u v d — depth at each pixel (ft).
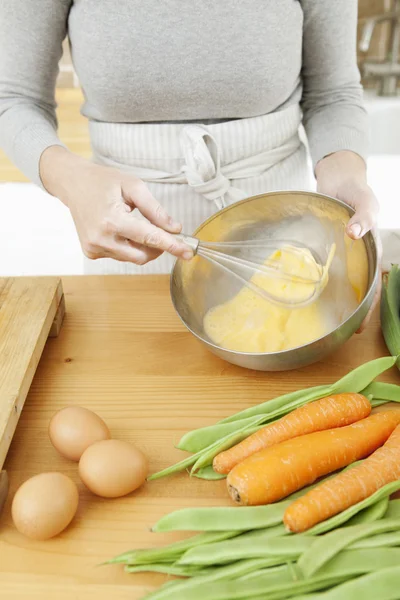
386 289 2.88
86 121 7.11
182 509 2.14
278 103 3.34
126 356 2.85
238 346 2.63
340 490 2.13
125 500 2.27
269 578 1.98
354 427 2.36
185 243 2.57
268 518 2.12
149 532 2.17
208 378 2.72
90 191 2.67
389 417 2.40
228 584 1.97
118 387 2.69
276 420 2.46
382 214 6.34
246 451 2.32
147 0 3.00
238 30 3.06
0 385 2.45
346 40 3.42
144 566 2.05
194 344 2.91
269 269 2.73
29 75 3.29
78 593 2.02
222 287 2.77
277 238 2.80
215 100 3.21
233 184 3.33
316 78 3.56
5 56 3.25
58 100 7.03
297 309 2.66
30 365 2.58
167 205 3.37
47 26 3.19
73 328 3.01
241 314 2.71
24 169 3.11
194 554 2.01
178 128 3.26
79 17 3.11
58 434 2.35
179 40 3.06
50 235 6.64
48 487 2.13
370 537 2.04
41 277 3.02
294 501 2.14
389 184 6.69
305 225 2.75
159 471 2.35
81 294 3.23
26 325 2.75
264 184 3.39
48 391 2.68
